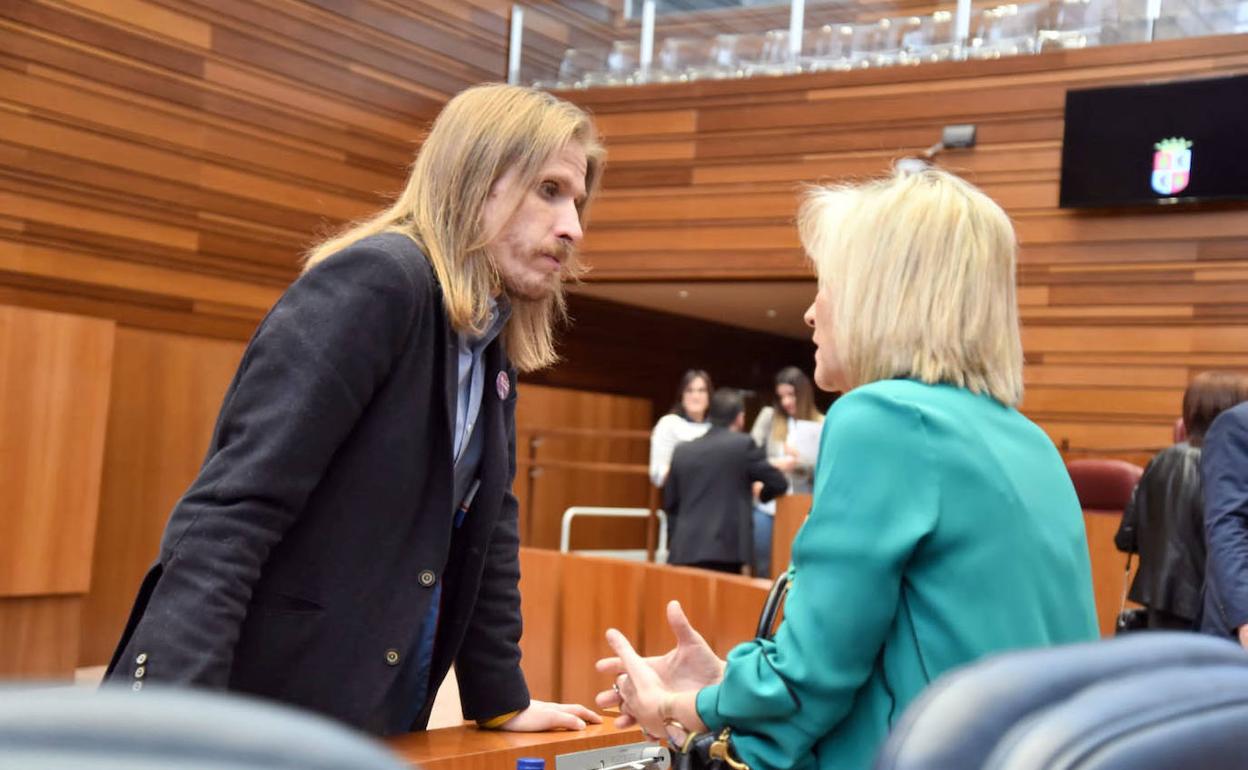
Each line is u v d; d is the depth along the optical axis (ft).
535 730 5.57
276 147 25.91
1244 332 23.43
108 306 23.54
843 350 4.44
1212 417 11.71
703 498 18.85
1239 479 8.78
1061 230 24.80
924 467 3.96
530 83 29.58
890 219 4.39
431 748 4.95
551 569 14.78
